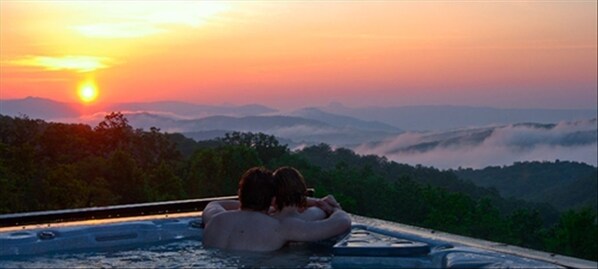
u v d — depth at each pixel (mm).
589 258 31797
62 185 25500
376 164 58531
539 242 36281
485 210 38312
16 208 23406
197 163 32312
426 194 39344
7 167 24500
